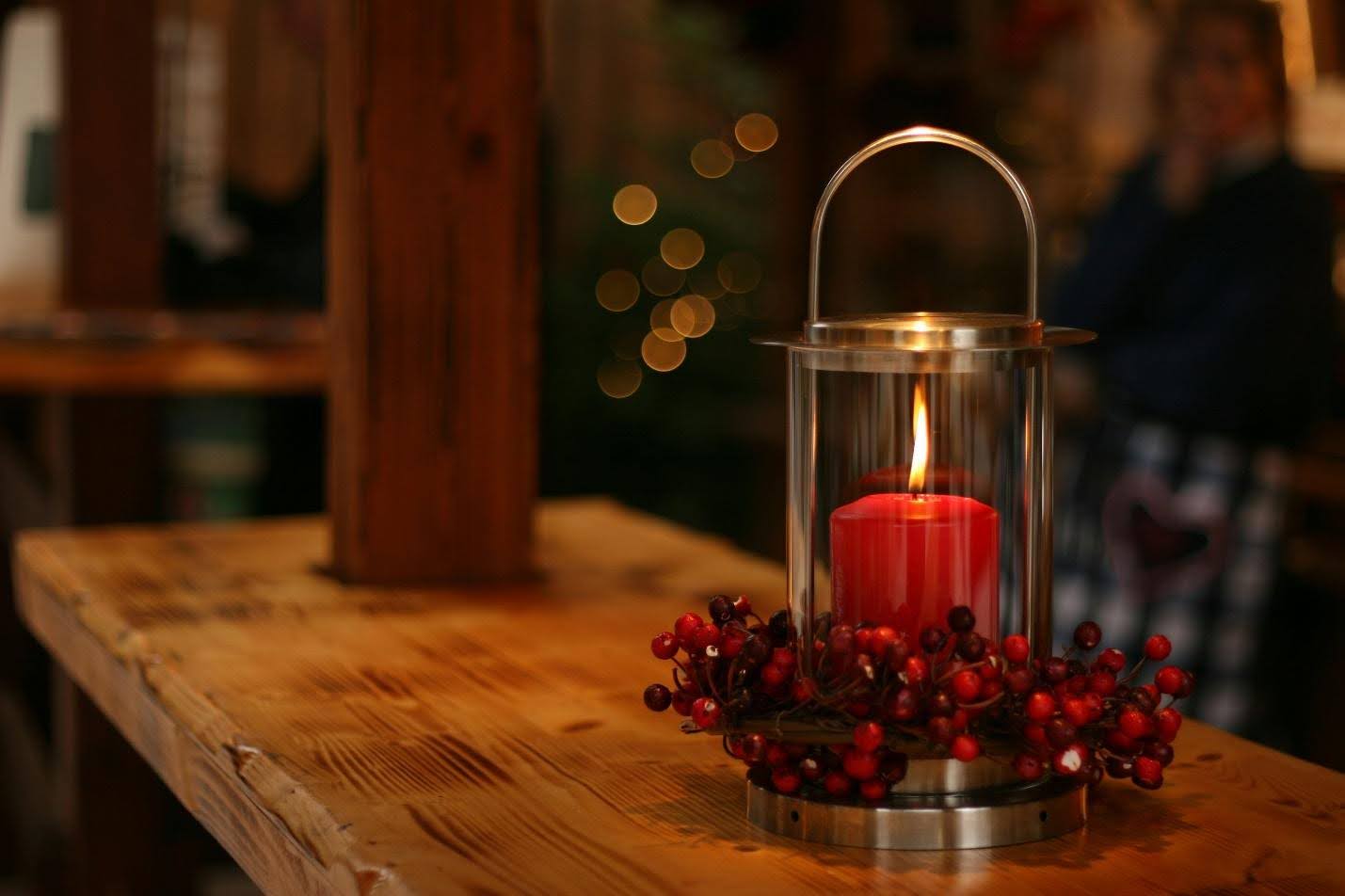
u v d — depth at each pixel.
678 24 4.70
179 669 1.12
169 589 1.38
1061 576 2.57
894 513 0.82
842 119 4.00
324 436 3.07
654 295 4.34
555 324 4.14
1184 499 2.44
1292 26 3.11
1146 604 2.47
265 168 3.07
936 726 0.76
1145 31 3.37
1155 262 2.48
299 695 1.05
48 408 2.67
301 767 0.90
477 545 1.44
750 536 4.23
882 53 3.80
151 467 2.44
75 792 2.26
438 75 1.42
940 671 0.78
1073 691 0.82
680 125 4.84
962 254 3.88
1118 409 2.52
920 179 3.93
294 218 3.09
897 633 0.78
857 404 0.83
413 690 1.07
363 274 1.40
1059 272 3.58
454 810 0.83
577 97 4.96
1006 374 0.83
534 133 1.45
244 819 0.92
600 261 4.35
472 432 1.44
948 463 0.83
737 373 4.29
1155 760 0.83
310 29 3.05
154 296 2.60
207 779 0.99
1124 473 2.49
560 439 4.11
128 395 2.41
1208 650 2.45
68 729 2.27
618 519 1.77
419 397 1.42
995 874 0.75
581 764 0.91
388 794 0.85
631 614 1.31
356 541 1.41
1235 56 2.42
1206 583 2.44
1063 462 2.80
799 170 4.09
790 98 4.09
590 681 1.09
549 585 1.42
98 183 2.55
